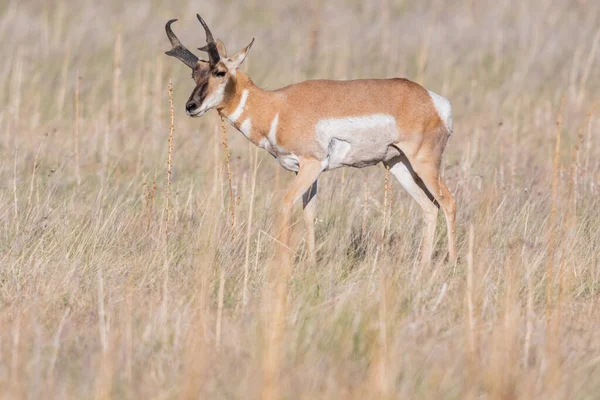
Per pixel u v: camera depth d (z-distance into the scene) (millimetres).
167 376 17625
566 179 33625
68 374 17781
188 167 37469
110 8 71375
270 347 17078
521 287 23281
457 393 16922
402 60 58094
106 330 19766
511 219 28422
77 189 32906
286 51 61906
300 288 22828
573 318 21891
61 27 64125
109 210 29812
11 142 39719
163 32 64938
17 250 25500
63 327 20469
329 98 26703
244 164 38125
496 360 17312
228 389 16922
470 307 19562
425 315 21422
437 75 56906
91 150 38656
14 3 69812
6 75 51250
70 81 52312
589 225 28562
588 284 24438
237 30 67750
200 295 21250
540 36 65250
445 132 27500
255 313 20797
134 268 24500
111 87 52219
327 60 56906
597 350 19578
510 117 47500
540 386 17312
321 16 71375
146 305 22000
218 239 25828
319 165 26781
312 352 18266
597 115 47625
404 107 26828
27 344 19297
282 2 77375
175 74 55625
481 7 73375
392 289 21266
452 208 27016
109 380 16625
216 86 26703
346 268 25297
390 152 27422
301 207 30094
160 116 45406
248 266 24859
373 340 18812
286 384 16734
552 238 23562
